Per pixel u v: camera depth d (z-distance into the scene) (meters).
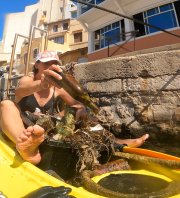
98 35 18.70
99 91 5.61
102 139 2.55
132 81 5.15
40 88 2.22
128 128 5.19
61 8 49.03
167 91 4.77
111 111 5.43
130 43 15.37
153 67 4.91
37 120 2.39
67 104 2.94
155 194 1.47
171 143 4.73
